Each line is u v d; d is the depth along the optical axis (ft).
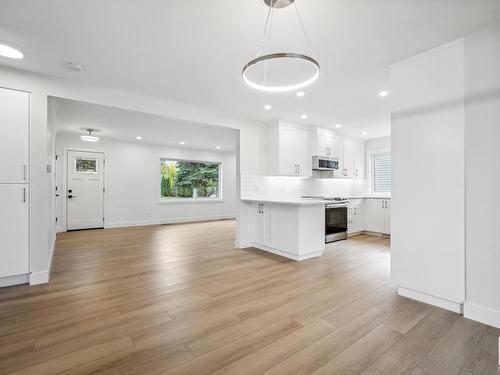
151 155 23.59
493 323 6.10
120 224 21.98
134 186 22.68
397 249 7.97
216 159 27.91
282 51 7.40
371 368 4.75
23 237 8.68
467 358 5.01
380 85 9.84
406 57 7.67
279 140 14.56
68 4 5.51
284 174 14.76
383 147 19.54
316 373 4.62
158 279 9.42
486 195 6.21
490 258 6.16
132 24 6.22
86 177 20.39
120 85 9.91
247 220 14.61
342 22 6.05
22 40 6.91
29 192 8.79
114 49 7.36
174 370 4.71
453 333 5.86
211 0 5.35
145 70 8.67
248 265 11.18
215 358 5.05
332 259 12.15
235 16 5.87
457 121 6.66
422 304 7.36
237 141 14.40
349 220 17.66
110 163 21.48
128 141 22.27
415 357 5.05
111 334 5.85
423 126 7.31
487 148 6.19
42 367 4.75
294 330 6.04
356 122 15.31
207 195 27.99
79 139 20.04
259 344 5.50
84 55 7.70
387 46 7.08
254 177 14.79
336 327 6.16
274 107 12.54
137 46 7.21
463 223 6.58
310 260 11.98
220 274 9.99
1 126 8.36
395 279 8.04
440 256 7.01
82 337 5.73
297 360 4.98
